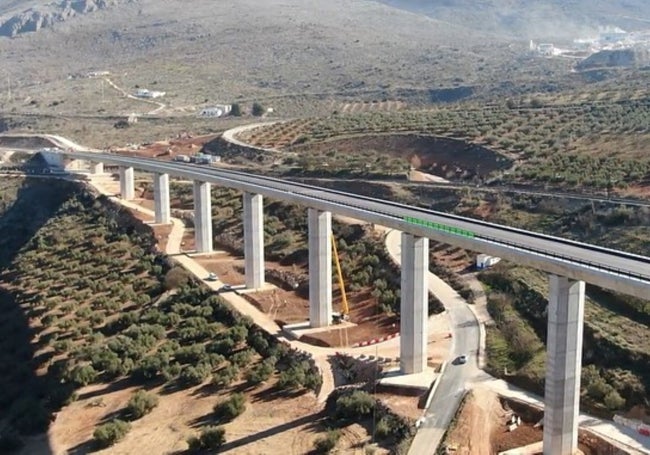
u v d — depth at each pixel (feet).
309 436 204.13
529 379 218.18
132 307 313.94
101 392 242.78
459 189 376.07
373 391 222.69
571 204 329.72
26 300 332.39
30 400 239.09
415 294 228.43
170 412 225.15
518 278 282.36
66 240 401.49
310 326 278.46
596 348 228.02
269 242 371.35
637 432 193.47
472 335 252.83
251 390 236.43
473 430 197.06
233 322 287.69
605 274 172.65
